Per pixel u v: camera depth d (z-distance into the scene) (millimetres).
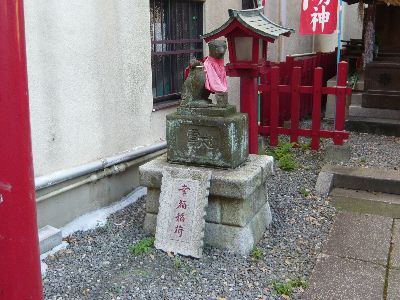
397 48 9102
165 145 6148
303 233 4766
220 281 3807
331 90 6945
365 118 8953
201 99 4457
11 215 1424
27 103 1437
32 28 4184
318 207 5477
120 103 5391
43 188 4484
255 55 5219
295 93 7234
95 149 5098
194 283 3777
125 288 3701
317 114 7152
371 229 4910
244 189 4074
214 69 4352
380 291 3717
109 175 5316
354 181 6320
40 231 4398
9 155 1399
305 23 7246
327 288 3754
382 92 8891
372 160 7051
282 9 9930
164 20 6180
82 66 4805
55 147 4578
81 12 4703
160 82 6336
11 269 1445
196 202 4188
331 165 6824
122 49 5309
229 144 4281
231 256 4199
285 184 6141
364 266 4113
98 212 5133
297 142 7457
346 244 4551
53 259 4160
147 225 4656
